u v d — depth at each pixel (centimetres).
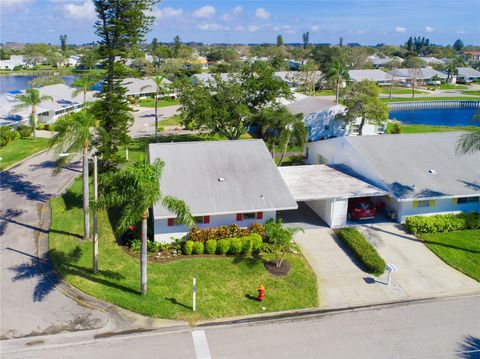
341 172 3456
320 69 12719
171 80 10538
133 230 2744
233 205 2689
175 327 1961
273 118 4009
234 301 2162
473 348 1866
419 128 6588
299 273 2428
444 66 14500
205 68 15638
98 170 3691
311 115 5241
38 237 2795
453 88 12388
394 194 2942
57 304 2097
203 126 5081
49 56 16712
